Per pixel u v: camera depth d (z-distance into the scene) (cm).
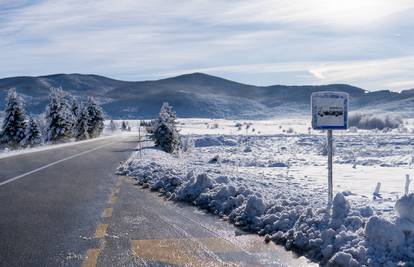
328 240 636
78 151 3369
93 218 888
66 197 1157
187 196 1113
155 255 629
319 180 1673
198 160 2825
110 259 611
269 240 709
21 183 1446
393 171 2033
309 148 4609
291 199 911
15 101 5156
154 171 1616
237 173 1703
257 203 842
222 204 944
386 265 539
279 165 2495
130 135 8488
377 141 5394
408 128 10275
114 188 1329
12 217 902
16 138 5112
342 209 729
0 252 655
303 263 591
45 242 707
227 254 632
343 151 3900
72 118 6150
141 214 927
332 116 815
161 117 4219
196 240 712
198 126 13062
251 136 7156
